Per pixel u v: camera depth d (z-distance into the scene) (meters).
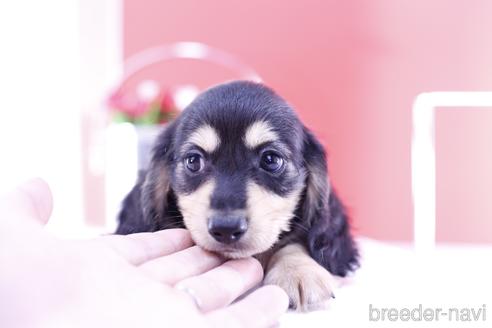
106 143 0.73
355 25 0.77
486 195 0.73
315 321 0.29
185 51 0.81
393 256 0.47
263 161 0.35
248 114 0.35
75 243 0.27
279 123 0.36
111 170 0.63
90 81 0.88
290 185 0.36
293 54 0.79
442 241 0.74
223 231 0.31
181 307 0.25
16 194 0.28
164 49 0.82
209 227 0.31
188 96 0.61
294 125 0.37
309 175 0.39
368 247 0.51
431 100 0.53
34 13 0.77
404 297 0.33
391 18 0.75
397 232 0.78
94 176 0.87
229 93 0.36
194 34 0.82
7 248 0.25
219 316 0.26
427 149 0.52
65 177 0.83
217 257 0.32
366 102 0.77
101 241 0.29
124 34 0.84
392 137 0.77
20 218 0.27
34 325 0.23
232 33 0.81
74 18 0.84
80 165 0.86
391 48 0.76
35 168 0.79
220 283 0.27
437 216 0.74
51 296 0.24
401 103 0.76
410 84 0.76
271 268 0.34
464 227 0.74
